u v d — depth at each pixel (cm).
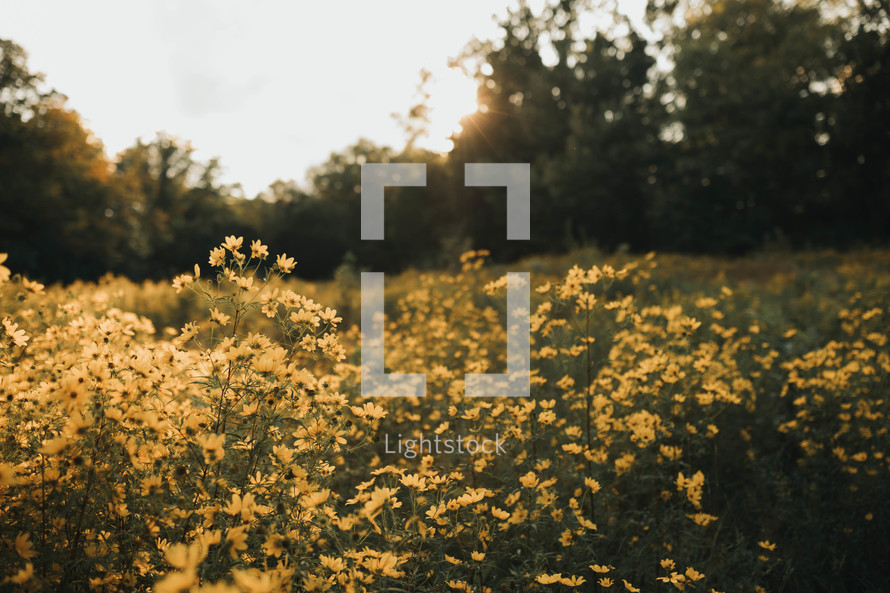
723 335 471
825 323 632
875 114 2777
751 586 243
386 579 188
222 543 159
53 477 159
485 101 3562
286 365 210
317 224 5203
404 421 354
